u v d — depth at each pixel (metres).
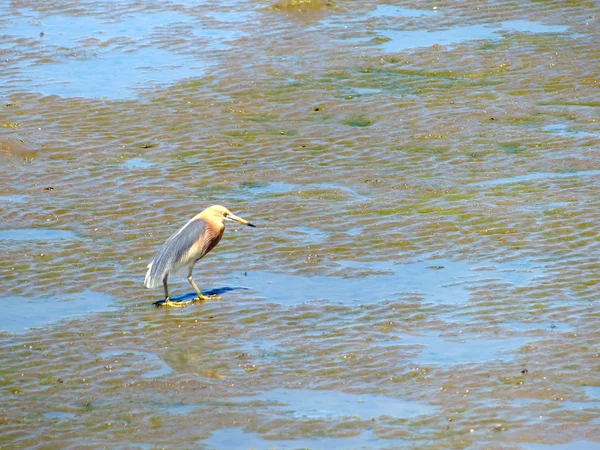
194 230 14.30
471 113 22.19
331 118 22.33
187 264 14.35
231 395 11.66
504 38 27.47
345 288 14.71
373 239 16.41
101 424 11.10
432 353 12.45
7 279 15.30
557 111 22.20
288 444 10.48
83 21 30.42
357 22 29.56
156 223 17.34
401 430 10.66
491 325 13.17
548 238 16.05
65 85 24.56
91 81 24.84
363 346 12.75
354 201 18.02
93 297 14.71
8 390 11.98
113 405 11.52
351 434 10.62
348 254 15.91
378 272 15.21
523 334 12.85
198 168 19.80
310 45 27.38
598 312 13.37
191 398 11.62
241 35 28.39
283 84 24.34
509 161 19.62
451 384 11.62
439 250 15.89
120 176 19.44
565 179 18.59
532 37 27.42
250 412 11.20
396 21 29.62
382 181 18.89
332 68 25.48
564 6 30.44
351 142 20.95
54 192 18.78
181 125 22.02
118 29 29.39
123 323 13.77
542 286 14.30
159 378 12.12
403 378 11.87
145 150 20.78
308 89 24.02
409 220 17.06
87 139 21.30
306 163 19.92
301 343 12.95
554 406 11.00
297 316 13.81
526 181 18.61
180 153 20.59
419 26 29.06
